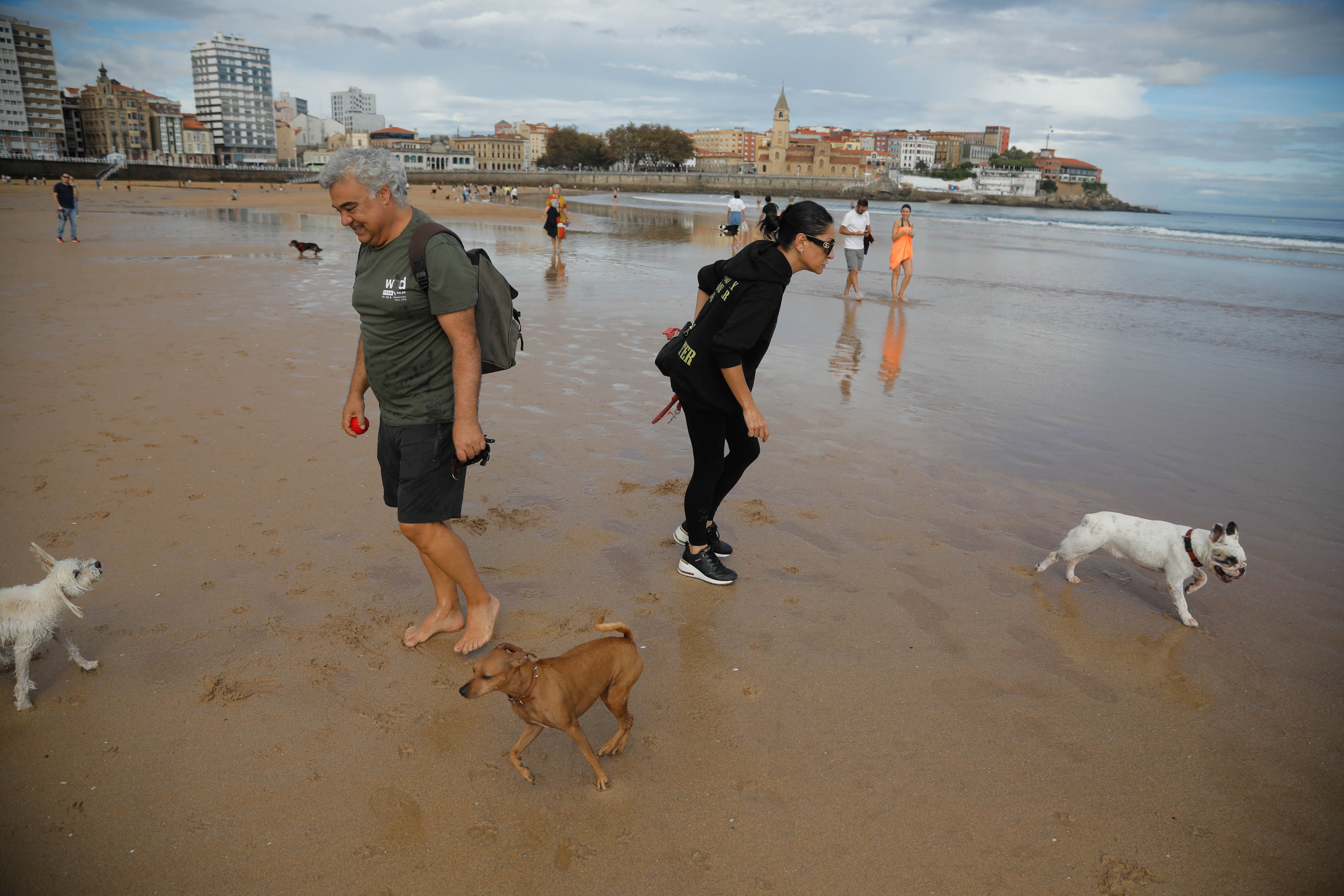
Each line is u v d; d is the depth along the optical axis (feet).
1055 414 25.12
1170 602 13.96
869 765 9.64
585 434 21.56
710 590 13.71
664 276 55.16
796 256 12.48
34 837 8.12
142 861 7.89
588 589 13.64
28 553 13.80
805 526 16.37
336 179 10.16
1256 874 8.27
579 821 8.65
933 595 13.76
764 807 8.93
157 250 63.98
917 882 7.99
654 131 531.91
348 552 14.51
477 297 10.77
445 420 11.17
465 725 10.16
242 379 25.25
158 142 582.76
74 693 10.41
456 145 615.57
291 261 59.00
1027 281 61.98
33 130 516.32
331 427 20.99
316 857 8.03
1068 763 9.79
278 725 9.96
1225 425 24.52
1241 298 54.70
